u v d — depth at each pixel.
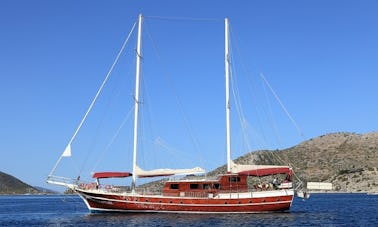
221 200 58.97
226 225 49.56
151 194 59.78
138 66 62.31
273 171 60.47
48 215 74.12
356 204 111.56
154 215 57.97
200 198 58.66
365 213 73.69
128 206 58.97
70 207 109.25
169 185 60.09
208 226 48.72
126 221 53.03
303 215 63.78
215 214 58.84
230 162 61.41
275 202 60.47
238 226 48.94
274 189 61.62
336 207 96.12
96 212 60.19
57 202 154.75
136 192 60.16
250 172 59.97
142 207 58.88
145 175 60.09
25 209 99.38
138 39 62.69
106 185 60.72
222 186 59.78
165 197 58.78
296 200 148.75
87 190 59.72
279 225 50.53
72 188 60.69
